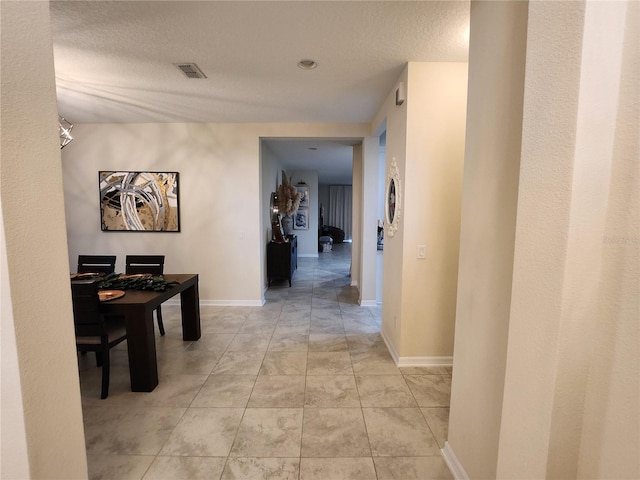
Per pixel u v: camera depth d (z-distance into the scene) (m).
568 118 0.68
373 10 1.71
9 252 0.70
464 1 1.62
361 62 2.33
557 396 0.73
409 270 2.55
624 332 0.67
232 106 3.33
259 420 1.94
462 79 2.36
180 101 3.16
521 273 0.84
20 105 0.71
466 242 1.42
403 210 2.51
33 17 0.74
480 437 1.30
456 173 2.46
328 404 2.11
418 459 1.64
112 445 1.73
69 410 0.86
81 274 3.04
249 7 1.68
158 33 1.93
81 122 3.96
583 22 0.65
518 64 1.04
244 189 4.14
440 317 2.60
